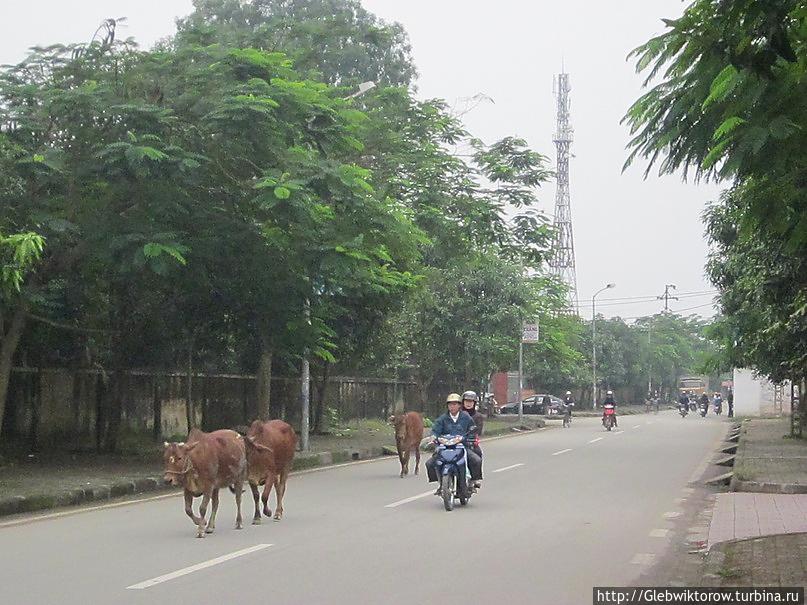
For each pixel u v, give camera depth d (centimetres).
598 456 2511
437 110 2784
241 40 1902
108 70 1688
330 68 3403
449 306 3912
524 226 2869
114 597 786
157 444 2483
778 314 2077
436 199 2692
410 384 4431
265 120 1584
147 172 1509
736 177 687
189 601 771
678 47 671
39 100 1627
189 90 1653
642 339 9319
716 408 7319
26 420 2148
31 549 1028
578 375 7338
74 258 1692
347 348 2862
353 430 3428
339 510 1376
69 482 1575
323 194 1670
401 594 802
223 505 1437
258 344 2408
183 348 2498
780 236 858
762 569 893
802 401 3244
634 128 725
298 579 864
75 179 1599
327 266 1684
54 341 2152
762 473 1798
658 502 1488
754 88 652
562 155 8100
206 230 1720
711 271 2681
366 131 2267
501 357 4062
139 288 2009
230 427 2912
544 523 1242
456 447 1404
